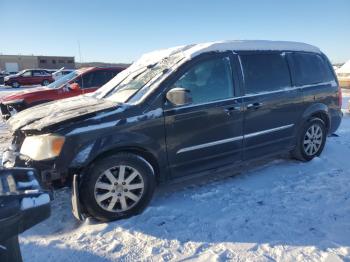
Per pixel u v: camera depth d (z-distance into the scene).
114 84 4.73
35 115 3.85
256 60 4.70
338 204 3.94
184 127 3.94
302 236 3.28
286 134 5.04
